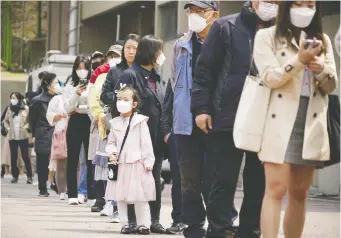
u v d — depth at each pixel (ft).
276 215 26.04
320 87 26.00
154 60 39.22
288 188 27.27
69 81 59.72
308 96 26.13
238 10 92.07
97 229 40.55
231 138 28.37
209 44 28.63
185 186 32.22
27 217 46.57
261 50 26.17
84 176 57.77
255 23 28.27
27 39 181.68
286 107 25.93
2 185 80.94
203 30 32.50
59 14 155.02
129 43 43.70
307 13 25.58
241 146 26.18
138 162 38.27
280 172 26.02
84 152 57.16
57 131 60.59
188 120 31.73
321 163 26.76
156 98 39.04
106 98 44.11
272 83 25.72
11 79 155.02
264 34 26.35
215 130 28.35
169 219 45.96
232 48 28.32
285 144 25.76
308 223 46.06
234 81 28.17
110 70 44.32
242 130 26.23
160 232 38.96
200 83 28.73
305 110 26.14
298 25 25.88
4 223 42.96
